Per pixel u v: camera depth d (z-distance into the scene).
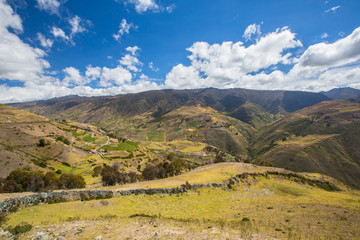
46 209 29.86
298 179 80.19
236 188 59.69
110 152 186.75
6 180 60.16
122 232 18.67
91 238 17.08
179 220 25.47
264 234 19.20
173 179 60.81
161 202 42.44
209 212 37.06
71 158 154.00
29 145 150.62
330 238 18.39
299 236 18.73
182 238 17.00
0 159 107.56
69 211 30.16
